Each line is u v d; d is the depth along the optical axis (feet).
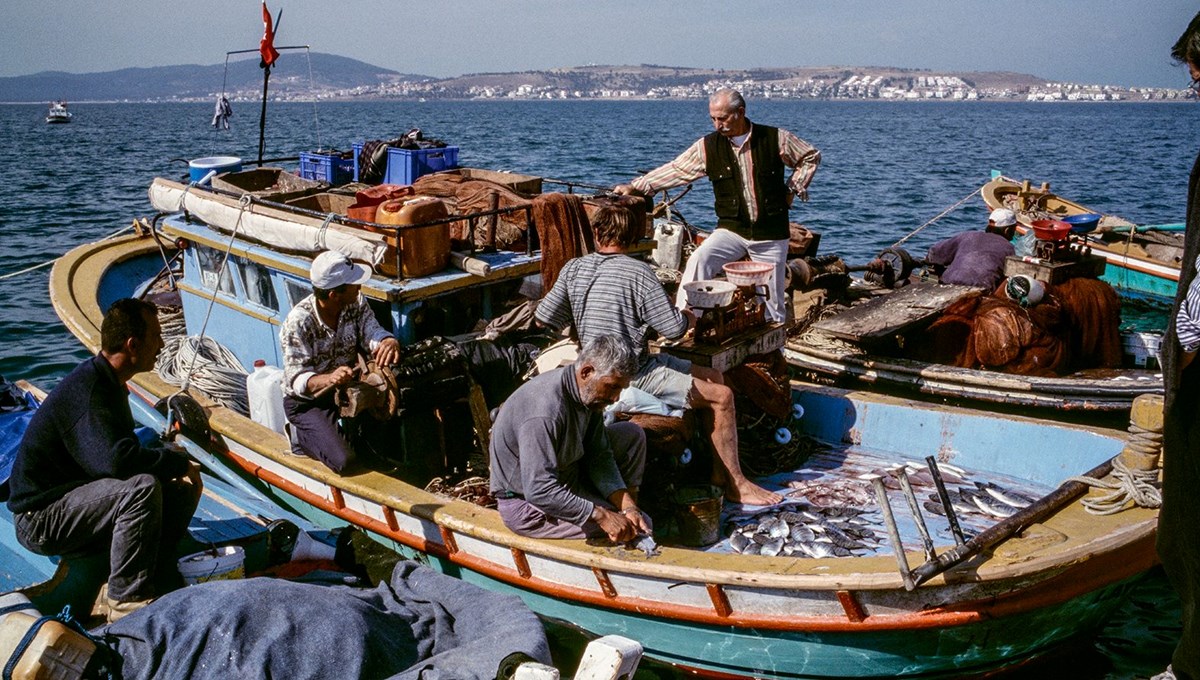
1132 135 264.11
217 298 24.54
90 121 409.28
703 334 19.04
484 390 19.45
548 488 15.19
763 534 17.03
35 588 15.85
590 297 17.46
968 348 26.81
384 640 14.33
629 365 14.66
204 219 24.04
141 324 15.46
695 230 33.12
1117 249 45.01
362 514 19.11
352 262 18.74
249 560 18.30
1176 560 10.94
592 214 23.12
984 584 14.29
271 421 21.27
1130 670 18.21
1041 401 24.13
